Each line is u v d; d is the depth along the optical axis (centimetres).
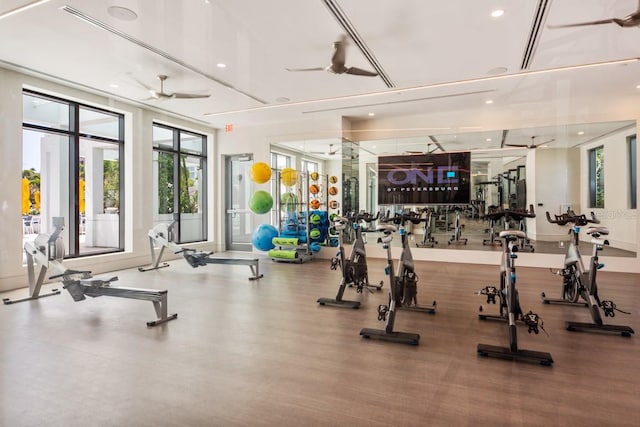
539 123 718
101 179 779
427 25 409
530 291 527
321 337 356
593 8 372
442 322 398
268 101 711
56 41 455
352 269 480
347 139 855
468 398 241
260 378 271
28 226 602
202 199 978
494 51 477
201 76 581
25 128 598
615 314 421
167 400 240
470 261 768
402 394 246
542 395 245
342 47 461
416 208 814
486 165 767
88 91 656
